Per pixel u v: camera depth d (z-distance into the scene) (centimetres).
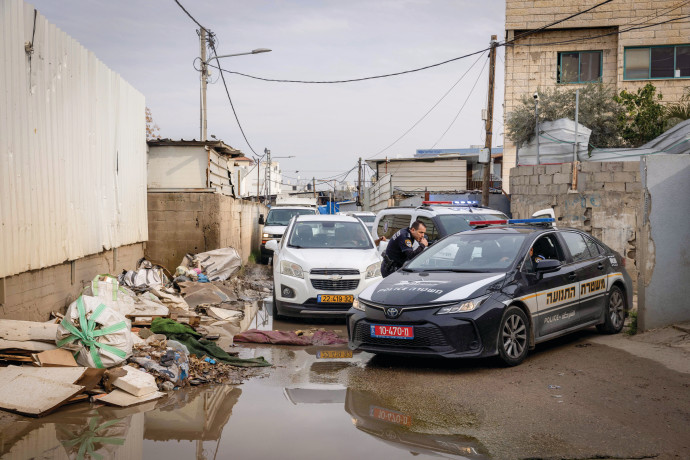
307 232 1187
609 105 2136
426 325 673
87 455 431
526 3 2712
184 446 451
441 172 3553
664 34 2634
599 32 2700
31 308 777
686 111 2002
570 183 1609
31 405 527
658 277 848
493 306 677
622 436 467
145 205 1434
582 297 817
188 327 845
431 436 470
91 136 1010
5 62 695
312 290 1018
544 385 615
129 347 636
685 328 796
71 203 910
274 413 532
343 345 839
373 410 539
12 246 708
